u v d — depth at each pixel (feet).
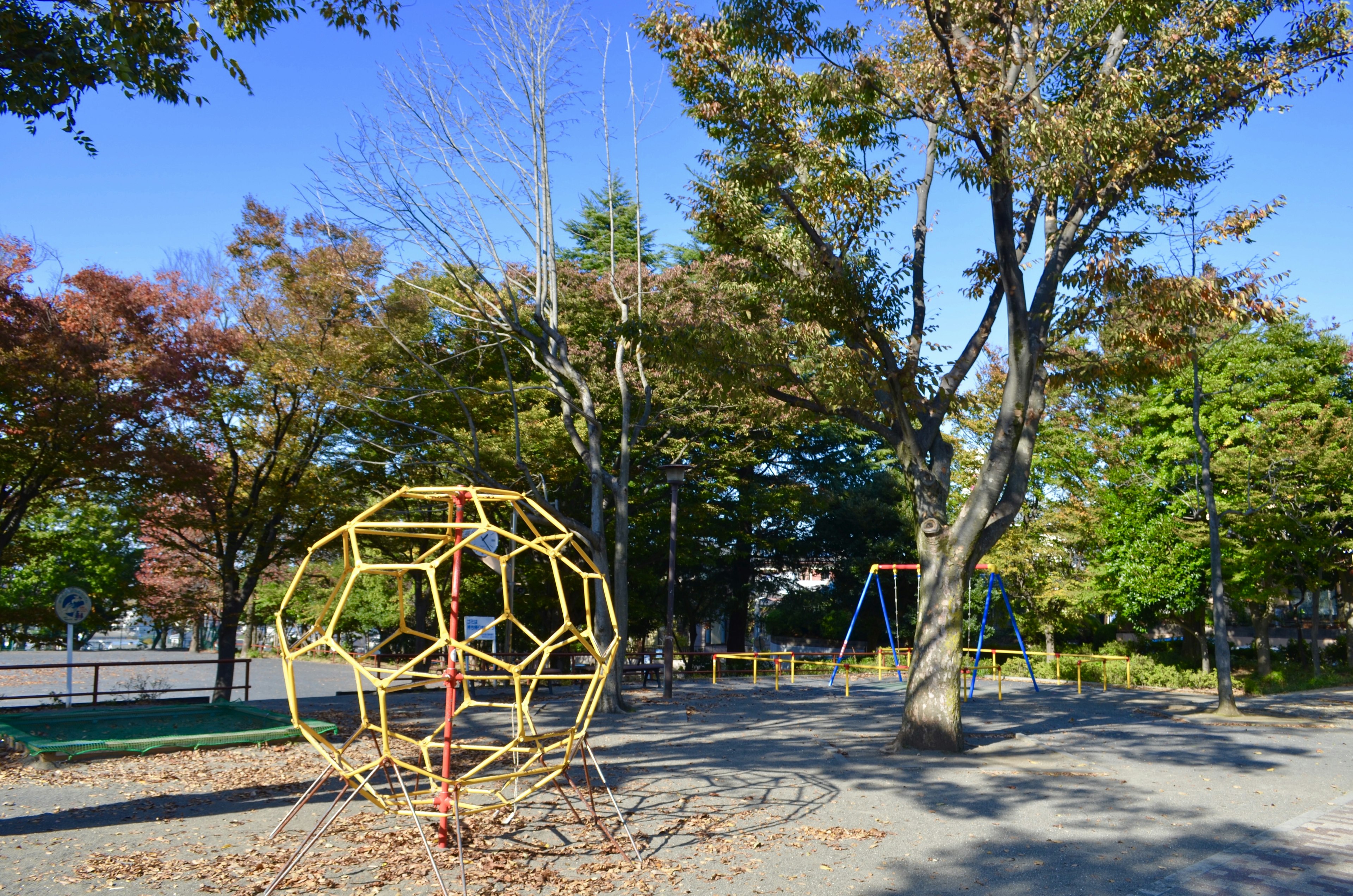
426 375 61.46
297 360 52.34
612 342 73.46
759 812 25.49
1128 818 25.30
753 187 38.22
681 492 87.15
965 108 33.12
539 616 93.15
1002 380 73.77
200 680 84.07
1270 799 28.04
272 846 21.39
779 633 137.69
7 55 25.23
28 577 122.52
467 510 61.93
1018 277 35.35
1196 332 46.42
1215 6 35.99
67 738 36.83
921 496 38.65
